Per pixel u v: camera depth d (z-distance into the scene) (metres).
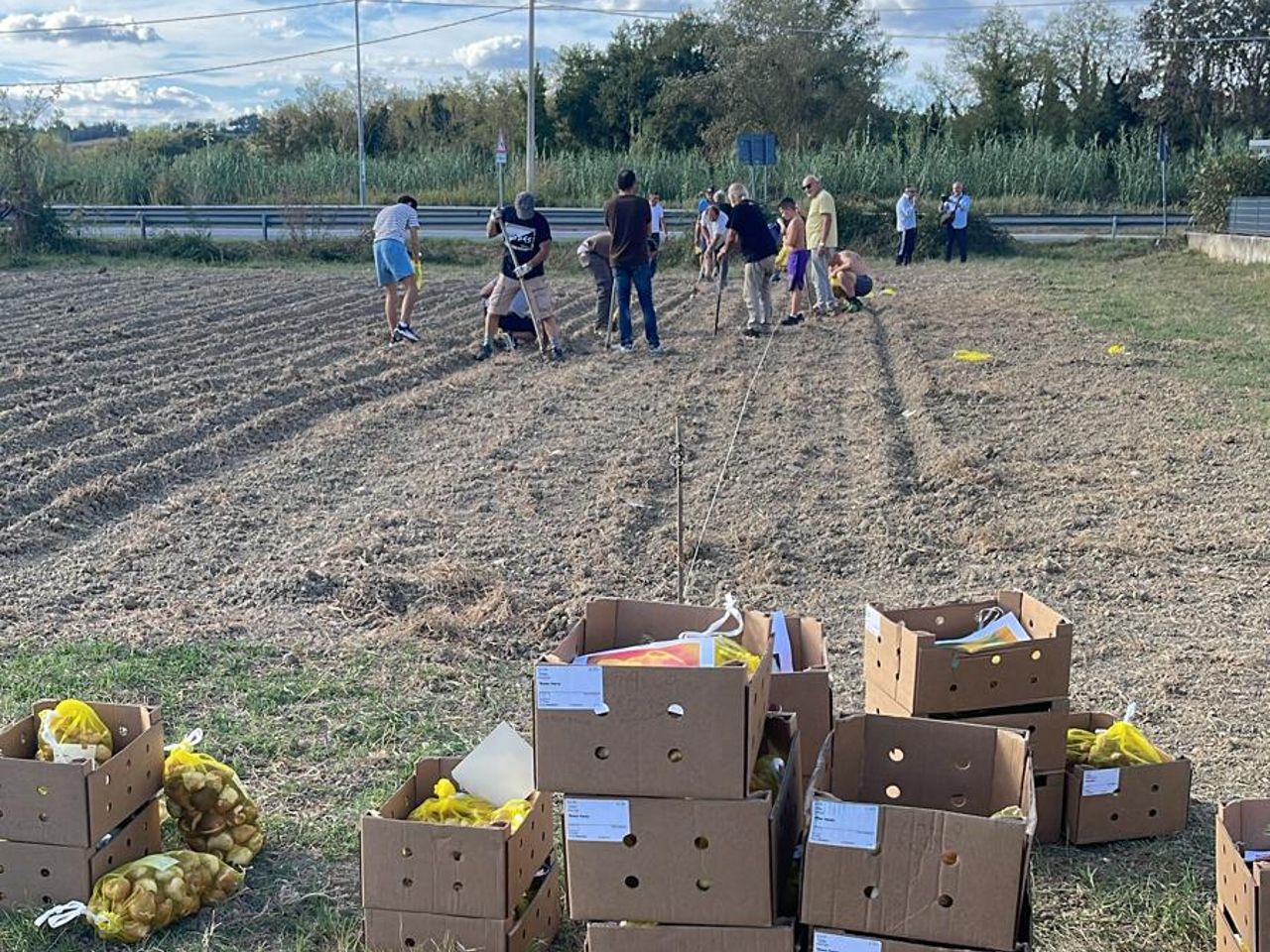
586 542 8.50
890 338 17.17
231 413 11.97
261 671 6.23
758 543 8.46
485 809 4.14
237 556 8.16
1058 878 4.51
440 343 16.31
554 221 34.66
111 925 4.00
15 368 13.77
